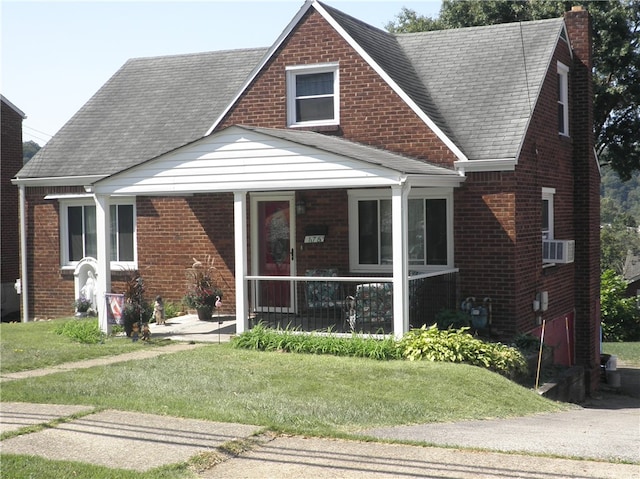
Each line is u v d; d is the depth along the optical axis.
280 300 18.17
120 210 20.50
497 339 15.91
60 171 20.70
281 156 14.49
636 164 33.84
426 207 16.80
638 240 78.06
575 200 20.36
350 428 9.50
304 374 12.27
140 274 20.12
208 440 8.76
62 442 8.74
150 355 14.14
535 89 16.98
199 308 18.45
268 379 11.95
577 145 20.31
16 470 7.77
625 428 10.94
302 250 18.11
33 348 14.91
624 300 34.56
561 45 19.19
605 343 31.86
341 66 17.42
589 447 8.85
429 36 19.97
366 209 17.55
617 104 32.56
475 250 16.11
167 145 20.17
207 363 13.12
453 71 18.41
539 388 14.59
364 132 17.22
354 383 11.80
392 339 13.80
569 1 31.05
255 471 7.79
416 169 14.48
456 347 13.52
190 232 19.56
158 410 10.09
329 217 17.83
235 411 10.06
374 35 19.06
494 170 15.83
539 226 17.31
